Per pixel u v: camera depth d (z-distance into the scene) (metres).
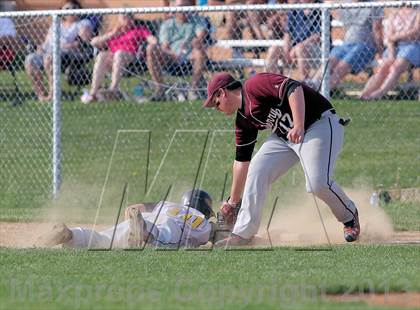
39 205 33.47
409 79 41.53
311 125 22.69
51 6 57.84
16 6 58.50
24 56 44.16
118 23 41.56
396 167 36.44
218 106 22.80
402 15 39.38
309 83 35.62
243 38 42.47
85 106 45.22
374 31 39.75
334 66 40.00
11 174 38.03
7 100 46.31
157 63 41.06
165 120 42.03
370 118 40.94
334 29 42.69
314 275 18.11
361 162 37.34
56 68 33.62
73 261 19.97
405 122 40.22
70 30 42.91
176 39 40.66
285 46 37.16
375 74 40.50
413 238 25.39
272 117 22.33
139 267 19.19
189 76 41.19
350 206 23.42
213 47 42.03
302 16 36.75
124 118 43.31
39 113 44.69
